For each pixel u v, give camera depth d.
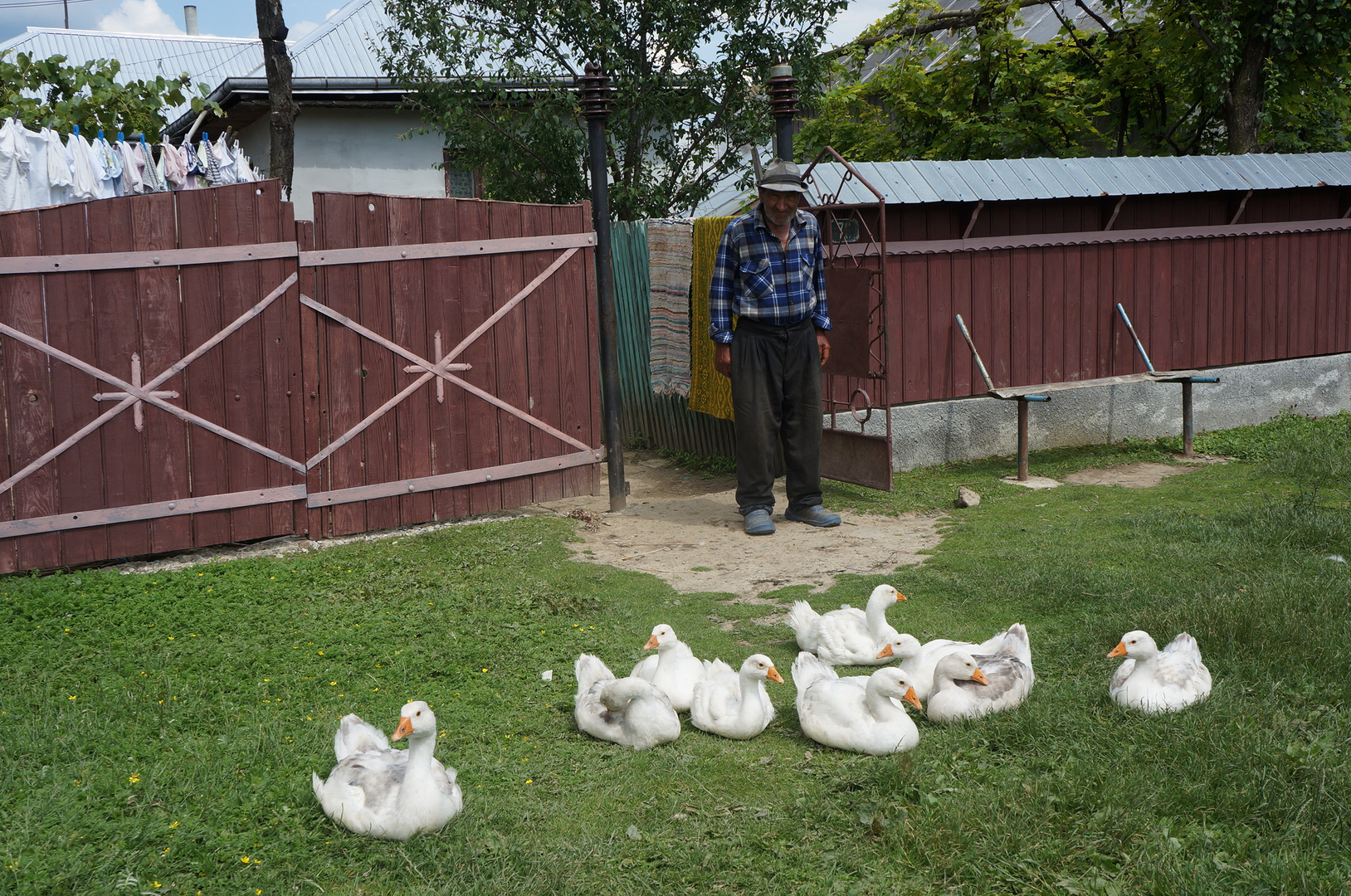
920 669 5.21
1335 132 15.62
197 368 7.46
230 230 7.47
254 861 3.77
